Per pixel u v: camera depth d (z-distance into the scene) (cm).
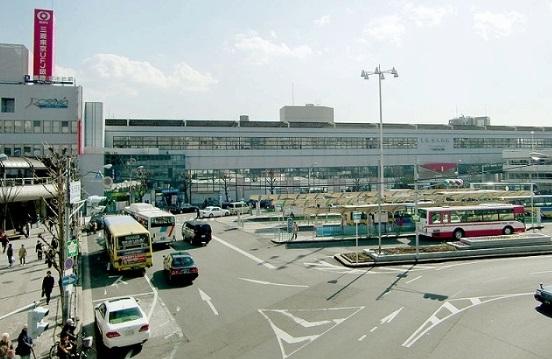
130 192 6028
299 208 4538
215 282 2442
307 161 7856
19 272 2723
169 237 3588
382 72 4547
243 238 3966
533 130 9750
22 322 1831
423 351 1462
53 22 6062
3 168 4359
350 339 1577
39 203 4656
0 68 5922
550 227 4456
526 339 1554
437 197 4781
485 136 9081
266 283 2394
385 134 8344
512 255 3050
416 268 2705
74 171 4009
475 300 2017
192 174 7238
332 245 3547
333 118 10162
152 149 6831
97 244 3831
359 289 2227
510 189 6675
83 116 6291
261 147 7619
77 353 1461
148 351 1523
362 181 8156
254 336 1631
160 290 2311
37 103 5966
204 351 1511
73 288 2252
